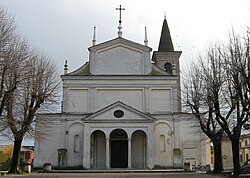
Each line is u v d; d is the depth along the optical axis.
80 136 50.84
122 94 52.28
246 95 26.86
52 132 50.81
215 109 32.12
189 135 50.72
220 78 33.12
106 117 48.75
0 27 28.25
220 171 36.91
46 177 32.72
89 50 53.50
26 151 79.88
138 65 53.19
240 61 26.62
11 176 33.28
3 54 28.19
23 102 35.53
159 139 50.78
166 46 61.03
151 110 51.72
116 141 50.16
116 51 53.50
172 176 34.03
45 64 41.28
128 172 42.94
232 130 32.16
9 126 34.34
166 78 52.44
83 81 52.34
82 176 34.53
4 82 29.14
